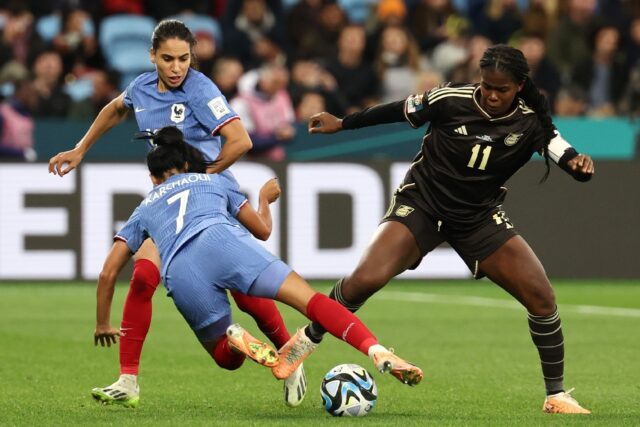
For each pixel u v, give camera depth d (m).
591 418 22.84
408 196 24.36
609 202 54.97
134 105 24.88
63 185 52.34
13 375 29.34
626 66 64.62
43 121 53.31
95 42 61.06
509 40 66.00
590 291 51.78
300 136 54.97
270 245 53.16
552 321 24.02
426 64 64.56
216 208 22.47
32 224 52.19
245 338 21.23
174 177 22.94
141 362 31.95
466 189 23.81
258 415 23.08
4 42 58.16
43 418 22.52
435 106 23.66
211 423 21.58
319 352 34.28
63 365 31.19
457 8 70.88
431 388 27.89
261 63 60.72
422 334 38.66
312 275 53.44
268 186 23.92
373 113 24.34
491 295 50.47
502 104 22.88
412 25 66.31
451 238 24.39
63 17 60.69
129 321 23.83
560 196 54.78
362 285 23.72
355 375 23.06
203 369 30.70
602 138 56.75
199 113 24.23
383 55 60.44
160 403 25.11
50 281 52.31
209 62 57.53
